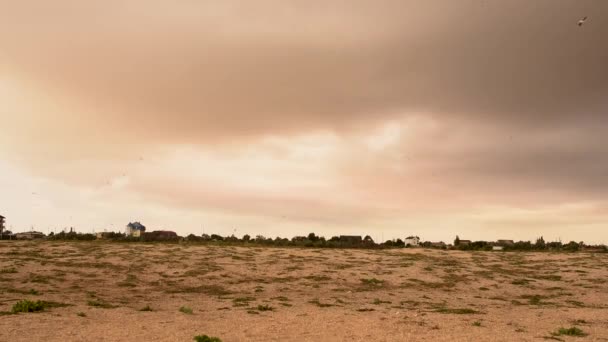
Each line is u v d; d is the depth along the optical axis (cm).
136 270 3684
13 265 3544
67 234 8194
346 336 1603
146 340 1439
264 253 5075
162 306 2416
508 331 1788
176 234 9650
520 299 3064
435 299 2975
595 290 3422
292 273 3862
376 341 1521
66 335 1488
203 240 8019
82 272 3478
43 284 2975
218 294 2986
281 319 1994
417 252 5919
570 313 2417
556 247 8106
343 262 4569
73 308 2166
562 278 3931
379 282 3606
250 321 1919
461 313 2344
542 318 2220
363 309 2423
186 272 3712
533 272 4250
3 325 1634
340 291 3225
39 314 1933
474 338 1609
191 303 2562
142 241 7200
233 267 4022
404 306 2630
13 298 2453
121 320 1856
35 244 5244
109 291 2905
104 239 7594
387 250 6331
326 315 2145
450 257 5275
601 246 8056
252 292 3092
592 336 1716
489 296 3167
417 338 1588
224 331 1650
